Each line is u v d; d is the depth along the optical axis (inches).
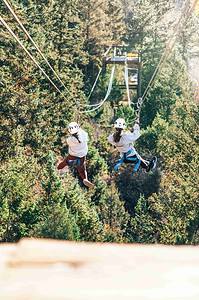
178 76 3120.1
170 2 3784.5
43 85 2314.2
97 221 1831.9
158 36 3619.6
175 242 1952.5
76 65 2726.4
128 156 602.9
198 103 2549.2
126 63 2876.5
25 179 1640.0
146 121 3024.1
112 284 44.9
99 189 2165.4
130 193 2423.7
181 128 2235.5
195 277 46.4
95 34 3309.5
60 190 1733.5
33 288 43.8
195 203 2032.5
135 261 48.5
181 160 2198.6
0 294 42.9
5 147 1962.4
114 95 3166.8
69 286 44.3
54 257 49.0
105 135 2573.8
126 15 4379.9
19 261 48.2
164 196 2110.0
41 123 2148.1
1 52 2203.5
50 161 1823.3
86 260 48.6
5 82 2101.4
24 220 1560.0
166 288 44.7
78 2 3307.1
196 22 3937.0
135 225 2068.2
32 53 2282.2
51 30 2682.1
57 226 1557.6
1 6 2306.8
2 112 2095.2
